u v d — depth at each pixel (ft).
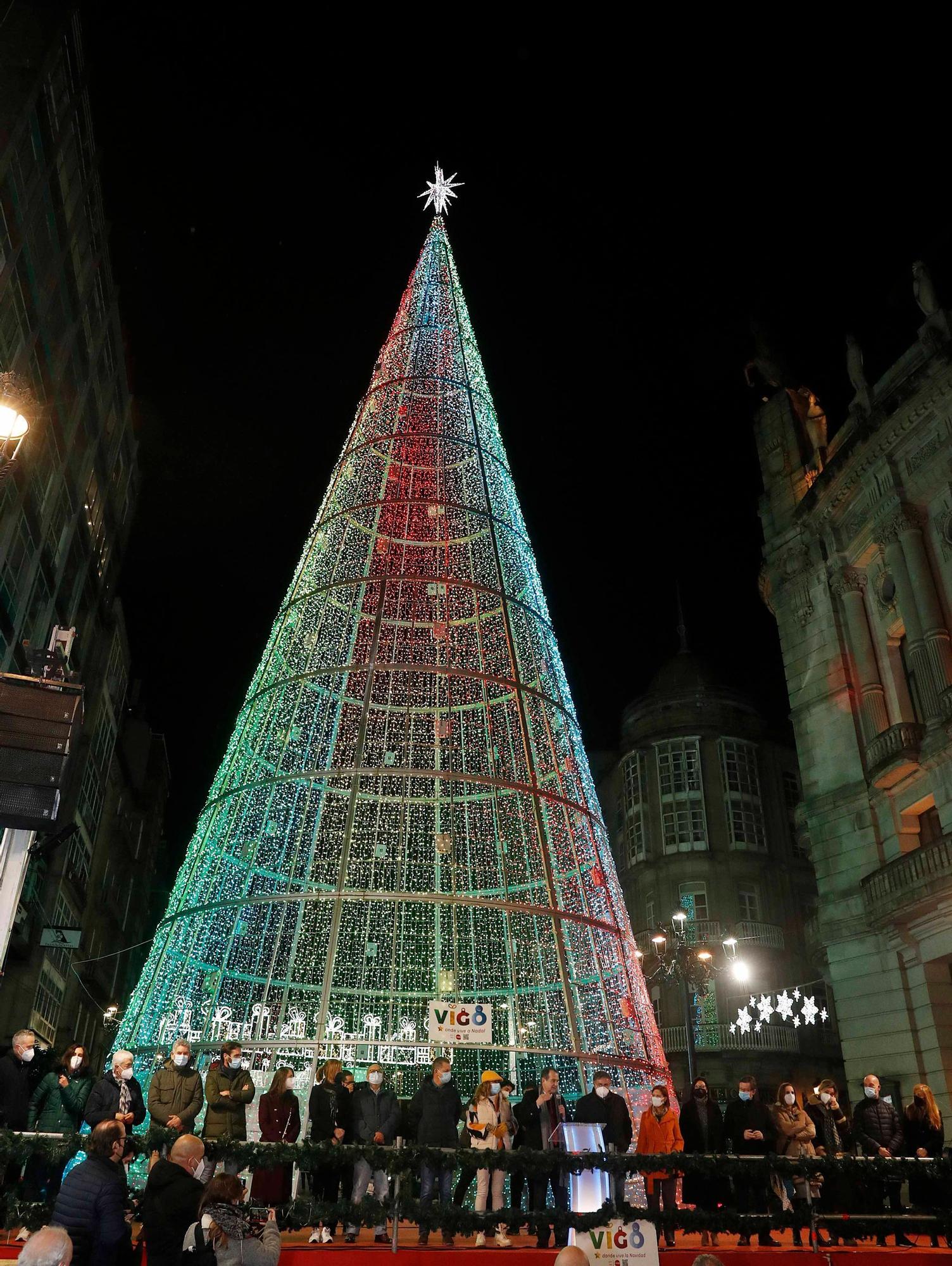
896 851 63.57
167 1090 30.22
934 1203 34.24
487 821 53.57
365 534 56.29
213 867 46.44
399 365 62.80
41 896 99.30
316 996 53.16
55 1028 112.06
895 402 69.10
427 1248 27.17
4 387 29.86
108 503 123.65
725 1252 28.63
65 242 93.15
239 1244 19.81
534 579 57.67
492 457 60.23
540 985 47.85
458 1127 37.29
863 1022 62.85
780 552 81.10
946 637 60.85
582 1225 27.35
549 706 51.31
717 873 116.16
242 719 51.42
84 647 116.98
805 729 74.23
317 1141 30.27
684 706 129.70
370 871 50.14
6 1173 29.37
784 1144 34.37
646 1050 44.83
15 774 25.98
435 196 73.56
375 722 51.80
